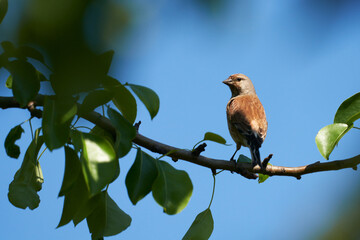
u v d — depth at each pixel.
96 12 1.95
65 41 1.99
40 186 5.14
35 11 1.97
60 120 3.87
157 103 4.39
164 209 4.36
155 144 5.50
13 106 4.72
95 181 3.86
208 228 5.14
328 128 5.23
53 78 2.15
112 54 2.02
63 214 4.11
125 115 5.00
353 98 5.32
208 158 5.90
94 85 2.14
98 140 4.08
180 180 4.56
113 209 4.74
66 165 4.05
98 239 4.75
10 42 2.09
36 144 4.86
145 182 4.50
